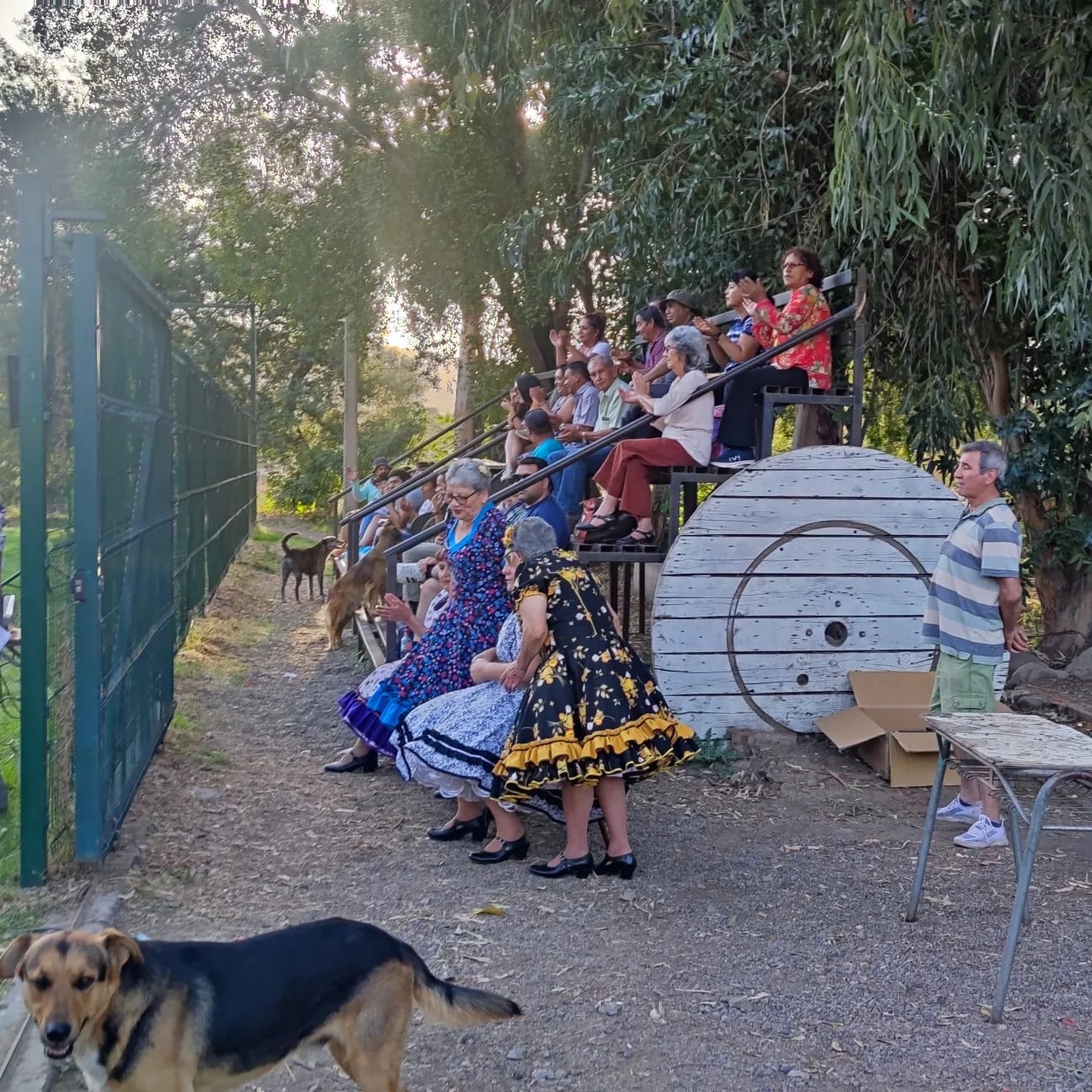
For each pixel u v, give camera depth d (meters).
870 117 6.98
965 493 5.97
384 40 15.74
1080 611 10.48
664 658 7.54
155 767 6.77
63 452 5.26
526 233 13.27
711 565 7.54
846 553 7.67
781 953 4.70
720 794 6.86
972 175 8.47
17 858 5.30
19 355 4.86
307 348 23.02
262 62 16.86
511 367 18.47
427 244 16.42
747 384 8.11
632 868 5.50
